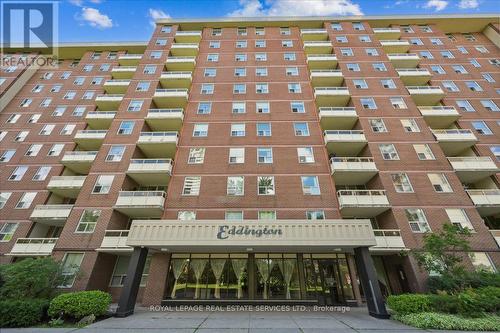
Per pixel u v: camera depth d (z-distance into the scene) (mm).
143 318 11164
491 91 24672
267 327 9383
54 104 27812
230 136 21359
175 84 25750
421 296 10953
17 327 9695
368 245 12945
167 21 31266
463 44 30625
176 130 23156
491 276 12672
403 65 27234
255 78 25609
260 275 15531
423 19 31078
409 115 21344
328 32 29391
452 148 20797
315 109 22938
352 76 24609
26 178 22328
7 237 19500
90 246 16312
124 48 32938
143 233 13617
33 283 12391
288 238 13266
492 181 18984
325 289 15188
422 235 15852
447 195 17312
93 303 10945
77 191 21219
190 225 13789
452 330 8945
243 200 18000
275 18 30984
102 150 20359
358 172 18344
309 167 19469
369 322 10312
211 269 15773
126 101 23516
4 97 27781
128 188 19359
